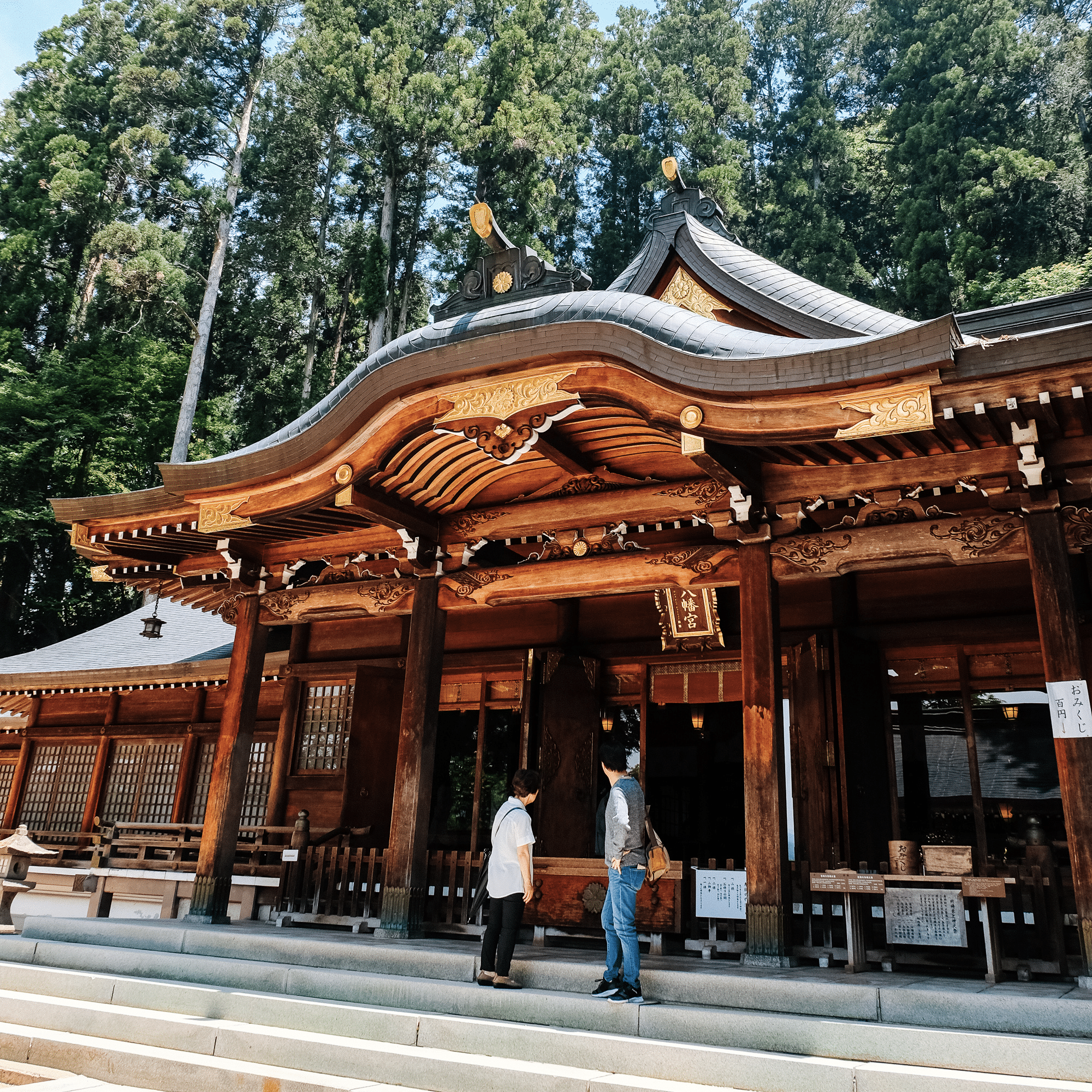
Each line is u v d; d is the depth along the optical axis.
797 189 41.28
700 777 10.24
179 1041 5.59
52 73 40.75
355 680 11.10
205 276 41.06
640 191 45.09
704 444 6.28
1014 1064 4.30
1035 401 5.49
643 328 6.50
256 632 9.62
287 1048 5.25
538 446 7.29
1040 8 45.53
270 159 40.50
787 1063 4.39
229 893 9.43
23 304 33.72
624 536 7.98
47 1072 5.50
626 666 10.16
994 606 8.17
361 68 36.06
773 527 7.14
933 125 36.41
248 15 41.88
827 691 8.27
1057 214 35.19
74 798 15.21
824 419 5.91
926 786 8.48
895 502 6.75
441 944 7.35
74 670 14.84
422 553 8.60
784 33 53.97
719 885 7.20
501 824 6.08
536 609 10.45
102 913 11.59
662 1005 5.20
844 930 7.45
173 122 40.31
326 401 8.30
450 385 7.10
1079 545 6.29
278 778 11.55
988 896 5.85
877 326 8.75
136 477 34.94
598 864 7.67
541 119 36.47
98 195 35.44
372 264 35.78
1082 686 5.69
